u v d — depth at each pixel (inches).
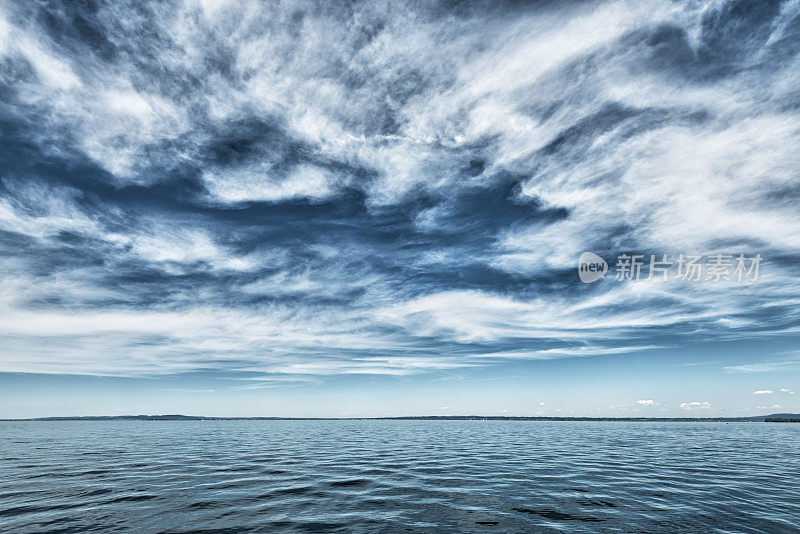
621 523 470.0
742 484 692.1
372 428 3294.8
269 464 965.8
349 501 576.7
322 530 447.2
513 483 710.5
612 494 617.3
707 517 490.9
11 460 1045.8
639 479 745.6
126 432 2628.0
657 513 510.0
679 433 2368.4
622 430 2783.0
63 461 1023.0
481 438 1936.5
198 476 784.3
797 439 1818.4
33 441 1759.4
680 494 613.9
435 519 489.1
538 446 1467.8
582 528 453.4
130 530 445.7
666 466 916.0
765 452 1224.8
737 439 1819.6
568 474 805.9
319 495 614.9
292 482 721.6
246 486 683.4
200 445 1536.7
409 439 1883.6
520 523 472.4
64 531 441.7
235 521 478.3
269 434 2359.7
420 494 623.2
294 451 1295.5
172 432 2628.0
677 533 434.9
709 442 1633.9
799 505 545.6
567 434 2276.1
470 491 644.7
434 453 1229.1
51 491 639.1
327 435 2236.7
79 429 3147.1
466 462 1004.6
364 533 437.7
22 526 458.3
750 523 466.6
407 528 454.9
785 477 763.4
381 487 678.5
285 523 471.8
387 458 1093.8
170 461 1022.4
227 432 2625.5
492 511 523.5
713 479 742.5
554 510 526.9
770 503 556.4
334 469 884.0
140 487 670.5
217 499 584.1
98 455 1168.2
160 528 452.1
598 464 956.6
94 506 543.5
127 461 1021.8
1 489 657.6
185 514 506.6
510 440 1787.6
